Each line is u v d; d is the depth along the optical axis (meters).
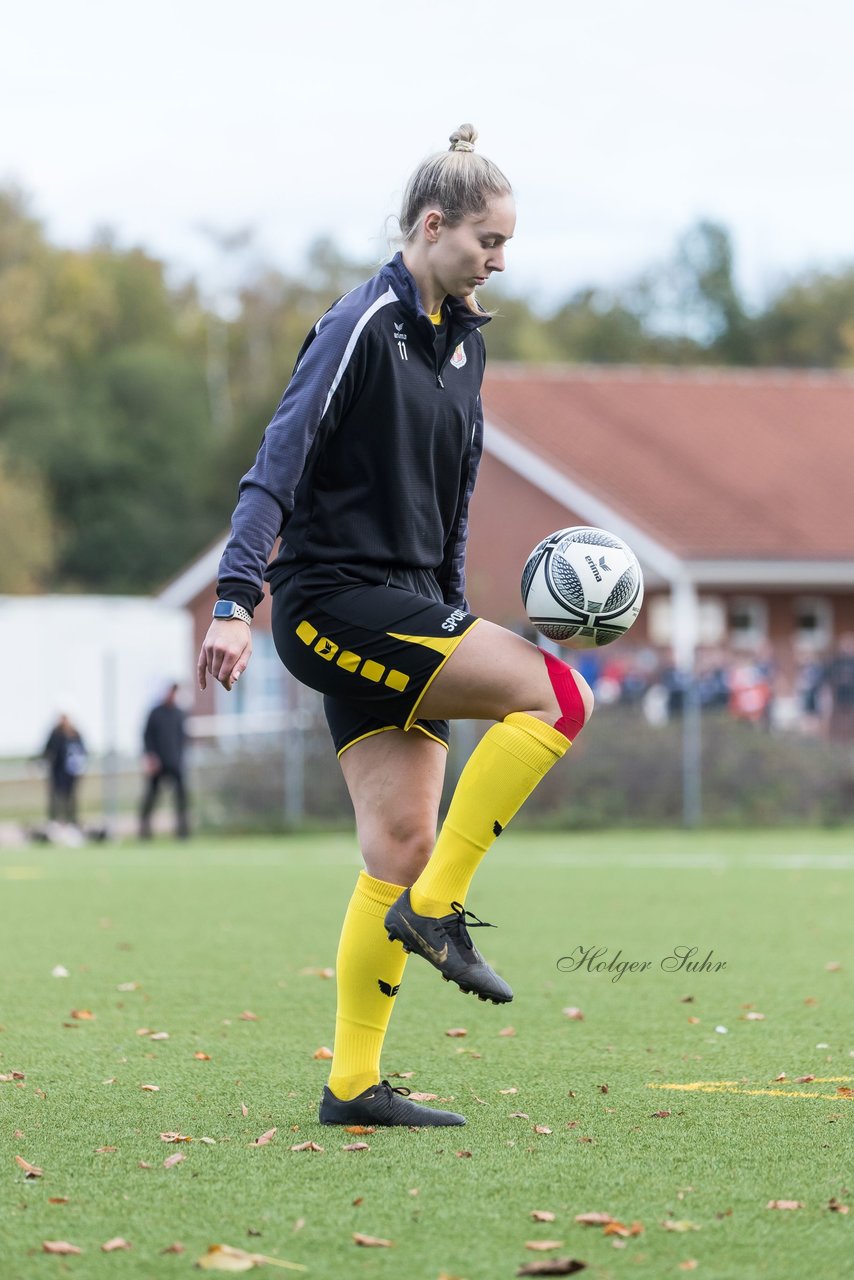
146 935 31.83
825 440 112.75
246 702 104.44
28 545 195.50
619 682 71.12
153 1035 20.19
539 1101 15.98
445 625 13.62
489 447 103.19
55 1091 16.59
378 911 14.38
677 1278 10.46
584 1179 12.77
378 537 13.94
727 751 68.50
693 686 69.69
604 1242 11.19
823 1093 16.34
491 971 13.77
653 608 98.88
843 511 103.69
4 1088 16.78
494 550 103.00
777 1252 10.95
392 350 13.66
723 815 67.88
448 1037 20.02
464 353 14.45
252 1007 22.72
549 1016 21.62
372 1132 14.45
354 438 13.77
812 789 68.25
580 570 13.87
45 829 69.50
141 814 69.06
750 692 70.62
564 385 114.56
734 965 26.78
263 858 54.50
